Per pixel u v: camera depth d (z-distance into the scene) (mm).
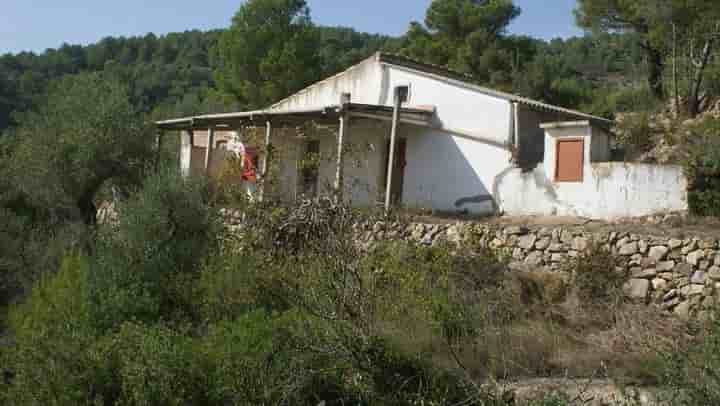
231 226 12711
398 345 7547
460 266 11016
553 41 51500
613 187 13297
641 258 11086
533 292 10984
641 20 22891
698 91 21391
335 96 19938
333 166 18469
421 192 17266
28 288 12750
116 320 9797
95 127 15211
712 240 10414
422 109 16797
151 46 75438
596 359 8070
